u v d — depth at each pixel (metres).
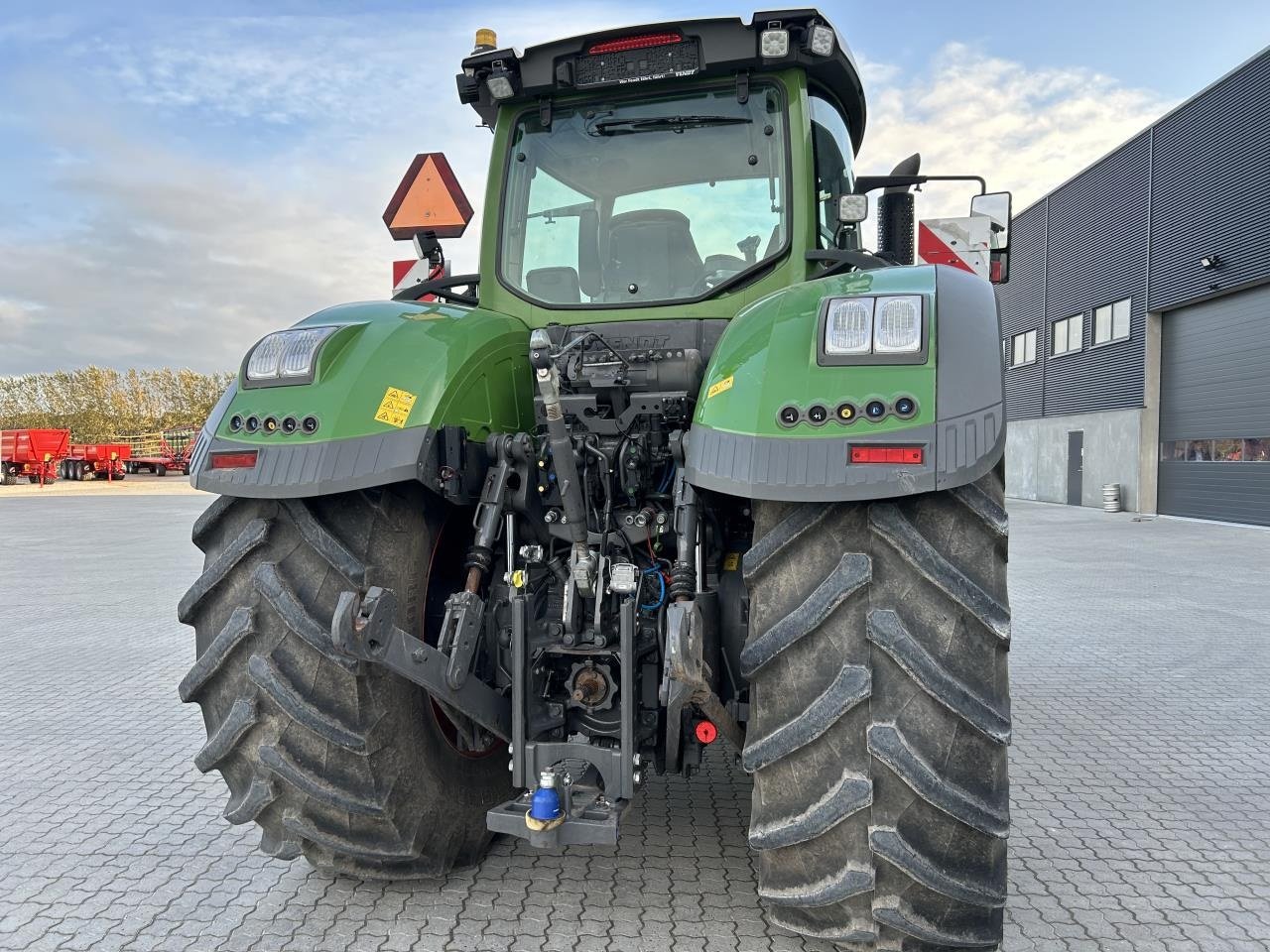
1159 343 20.58
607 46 2.95
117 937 2.44
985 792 1.89
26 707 4.91
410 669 2.12
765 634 1.96
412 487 2.42
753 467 1.92
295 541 2.27
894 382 1.90
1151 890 2.75
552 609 2.53
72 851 3.02
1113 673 5.55
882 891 1.93
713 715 2.25
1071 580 9.60
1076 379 24.17
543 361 2.22
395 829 2.36
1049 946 2.41
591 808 2.22
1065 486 24.42
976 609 1.86
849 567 1.89
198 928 2.47
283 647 2.24
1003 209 3.58
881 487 1.83
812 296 2.21
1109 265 22.30
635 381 2.55
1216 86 18.03
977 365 1.93
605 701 2.44
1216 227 18.06
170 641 6.74
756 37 2.84
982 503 1.91
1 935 2.46
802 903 2.00
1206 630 6.89
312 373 2.29
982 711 1.85
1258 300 17.30
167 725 4.57
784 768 1.99
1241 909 2.62
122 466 42.25
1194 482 19.31
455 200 5.21
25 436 37.16
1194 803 3.46
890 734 1.86
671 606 2.09
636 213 3.03
